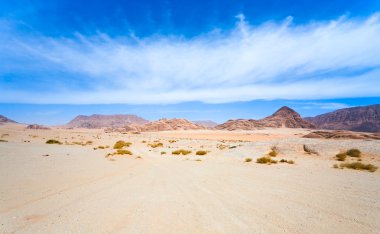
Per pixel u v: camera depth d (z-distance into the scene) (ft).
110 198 25.86
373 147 76.38
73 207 22.43
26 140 173.99
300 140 99.86
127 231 17.29
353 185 34.01
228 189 30.99
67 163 55.52
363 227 18.30
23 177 36.09
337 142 89.04
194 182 35.86
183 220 19.54
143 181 36.22
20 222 18.65
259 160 69.51
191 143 201.36
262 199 26.00
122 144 147.33
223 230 17.69
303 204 24.13
